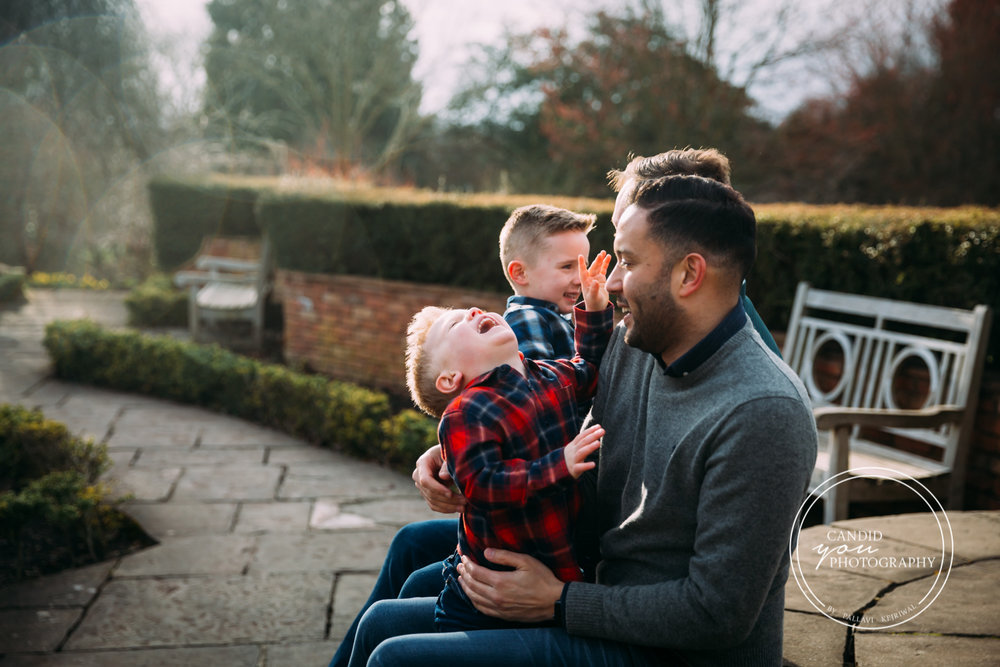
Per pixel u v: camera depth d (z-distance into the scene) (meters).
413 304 6.55
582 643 1.39
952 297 3.90
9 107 10.66
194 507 4.29
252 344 8.46
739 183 11.91
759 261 4.60
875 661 1.68
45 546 3.77
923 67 11.41
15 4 10.99
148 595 3.29
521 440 1.49
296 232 7.35
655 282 1.32
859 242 4.22
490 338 1.55
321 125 16.53
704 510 1.26
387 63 15.88
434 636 1.43
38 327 9.55
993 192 10.90
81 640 2.92
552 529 1.48
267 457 5.19
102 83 11.03
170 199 9.54
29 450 4.47
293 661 2.81
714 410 1.28
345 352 7.15
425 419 5.09
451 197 6.59
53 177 10.75
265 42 16.95
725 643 1.27
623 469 1.51
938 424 3.36
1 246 10.93
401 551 1.94
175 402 6.66
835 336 4.09
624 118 12.57
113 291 10.84
